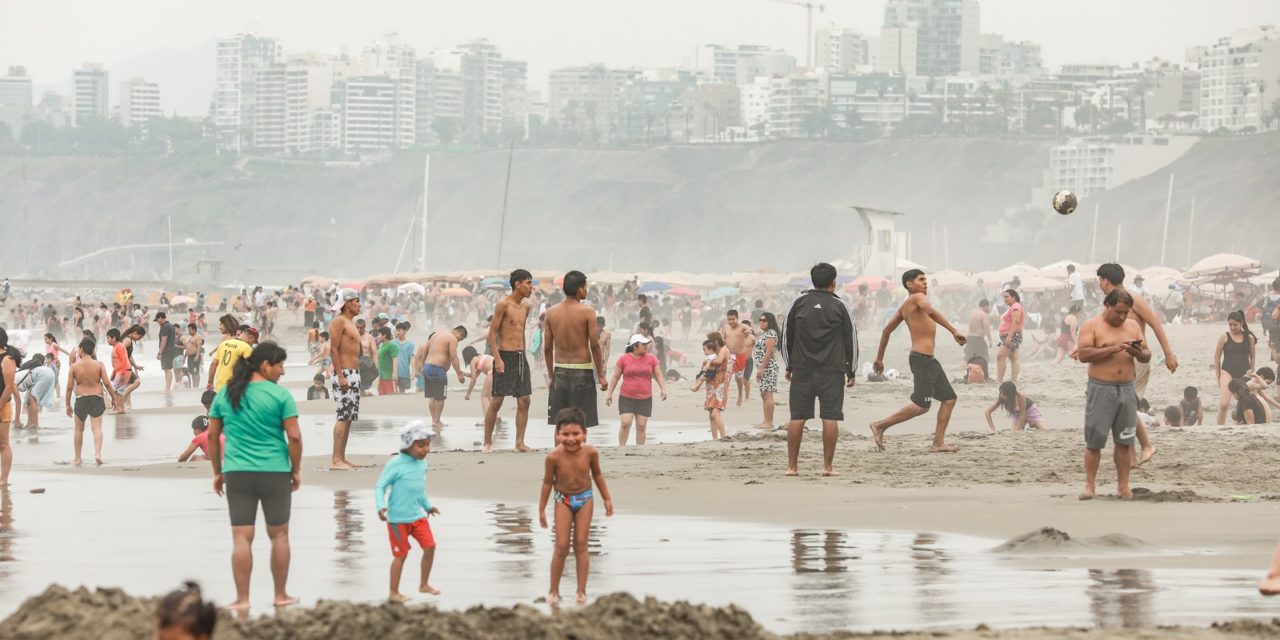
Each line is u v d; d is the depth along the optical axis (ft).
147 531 78.84
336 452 111.96
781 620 51.08
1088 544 67.51
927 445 118.93
